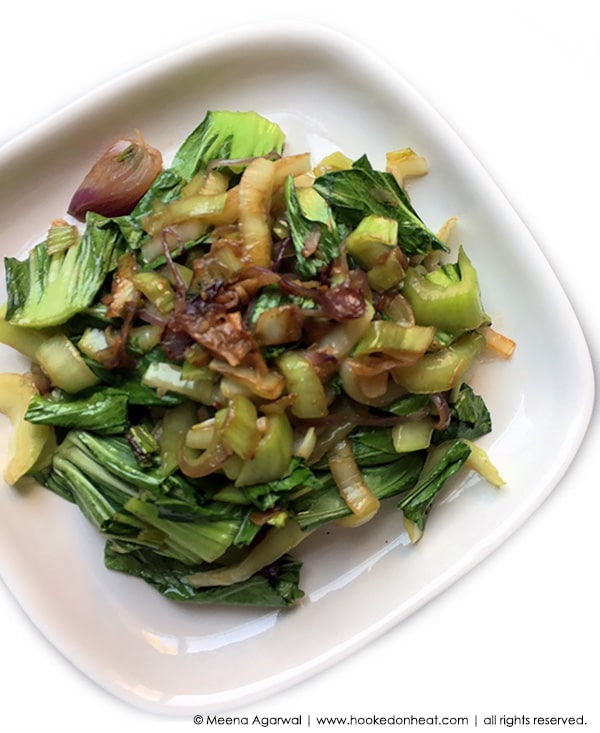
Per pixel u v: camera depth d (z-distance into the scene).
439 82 0.29
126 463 0.25
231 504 0.25
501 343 0.28
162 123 0.29
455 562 0.27
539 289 0.28
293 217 0.25
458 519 0.28
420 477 0.27
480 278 0.28
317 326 0.25
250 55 0.29
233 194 0.25
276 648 0.27
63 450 0.27
